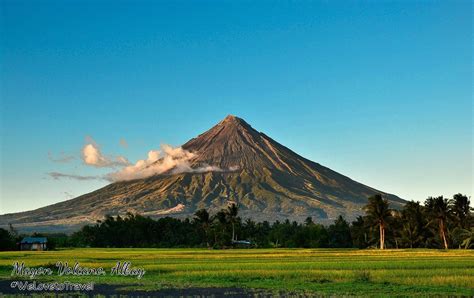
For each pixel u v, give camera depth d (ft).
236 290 169.99
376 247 590.96
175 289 174.40
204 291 169.17
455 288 165.27
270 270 219.61
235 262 274.57
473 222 529.86
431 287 167.53
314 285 177.99
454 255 344.28
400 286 171.12
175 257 337.52
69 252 443.73
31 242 549.54
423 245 554.87
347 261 272.10
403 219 568.00
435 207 519.60
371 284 177.88
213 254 387.34
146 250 520.42
